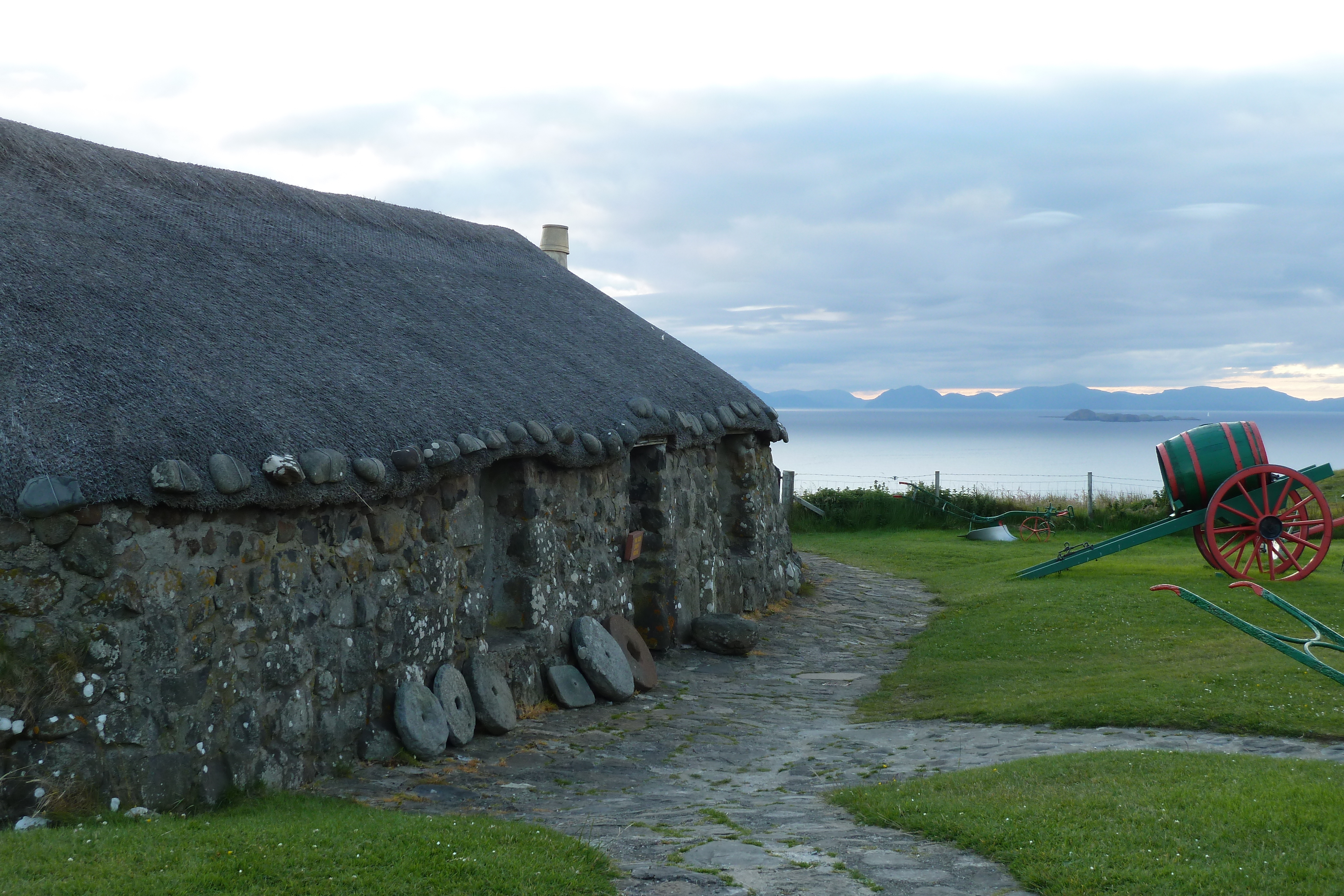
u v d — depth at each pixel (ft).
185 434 21.29
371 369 29.01
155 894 14.16
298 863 15.62
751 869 16.48
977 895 15.15
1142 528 52.75
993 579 56.13
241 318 27.68
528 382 34.86
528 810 21.56
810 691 36.11
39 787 18.83
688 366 48.14
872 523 82.89
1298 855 15.37
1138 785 19.81
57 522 19.26
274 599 22.95
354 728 25.05
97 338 22.54
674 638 41.57
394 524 26.73
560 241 63.16
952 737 27.91
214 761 21.27
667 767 26.08
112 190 31.40
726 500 50.34
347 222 41.01
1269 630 38.22
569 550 35.22
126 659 19.88
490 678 29.50
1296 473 48.26
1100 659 35.86
